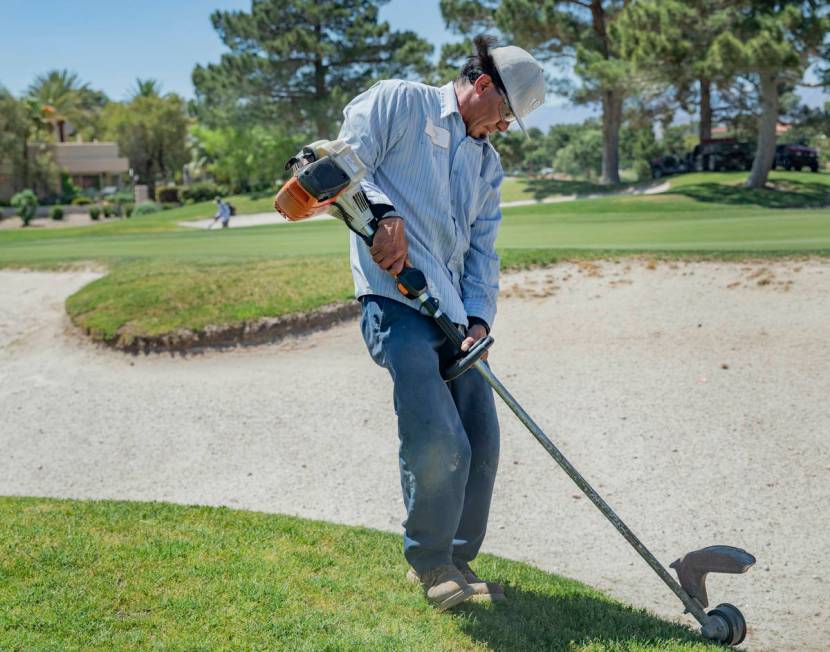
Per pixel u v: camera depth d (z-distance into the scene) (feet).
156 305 30.25
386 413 22.04
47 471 20.49
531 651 8.98
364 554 12.00
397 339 9.50
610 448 18.99
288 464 19.76
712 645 9.57
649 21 84.69
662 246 36.45
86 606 9.16
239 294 30.58
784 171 118.73
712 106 132.16
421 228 9.93
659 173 135.03
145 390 24.93
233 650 8.36
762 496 16.38
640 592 13.33
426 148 9.83
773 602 12.91
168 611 9.17
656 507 16.40
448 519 9.61
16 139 210.18
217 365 26.84
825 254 30.76
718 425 19.40
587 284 30.63
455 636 9.14
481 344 9.29
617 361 23.65
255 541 12.01
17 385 26.43
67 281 37.81
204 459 20.39
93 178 245.24
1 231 107.55
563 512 16.43
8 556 10.53
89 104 328.90
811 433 18.56
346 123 9.89
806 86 90.74
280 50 146.10
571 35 112.68
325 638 8.72
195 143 248.73
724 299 27.53
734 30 80.12
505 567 12.58
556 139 259.19
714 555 9.80
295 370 25.55
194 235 66.44
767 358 22.67
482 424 10.55
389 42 155.02
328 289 30.48
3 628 8.55
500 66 9.78
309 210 8.98
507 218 69.62
